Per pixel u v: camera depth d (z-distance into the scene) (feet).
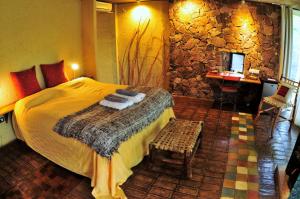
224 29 16.85
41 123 10.22
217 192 8.87
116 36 20.38
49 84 13.65
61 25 14.85
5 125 11.94
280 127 14.20
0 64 11.50
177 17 17.70
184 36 17.93
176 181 9.45
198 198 8.56
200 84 18.60
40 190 9.00
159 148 9.45
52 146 10.05
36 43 13.30
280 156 11.25
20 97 11.94
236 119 15.15
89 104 11.28
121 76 21.36
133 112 10.38
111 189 8.51
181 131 10.61
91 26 16.24
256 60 16.71
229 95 17.92
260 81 15.56
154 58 19.71
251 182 9.44
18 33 12.19
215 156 11.16
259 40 16.29
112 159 8.54
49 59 14.33
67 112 10.34
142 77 20.62
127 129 9.32
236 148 11.86
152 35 19.22
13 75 11.87
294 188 4.96
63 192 8.91
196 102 18.04
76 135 9.04
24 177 9.71
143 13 18.95
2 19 11.32
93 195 8.54
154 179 9.57
